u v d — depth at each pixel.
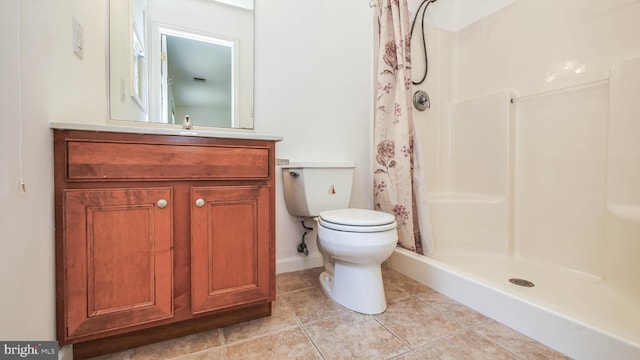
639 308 1.07
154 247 0.90
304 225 1.69
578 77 1.43
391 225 1.15
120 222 0.86
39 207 0.72
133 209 0.87
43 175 0.74
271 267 1.09
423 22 2.03
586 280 1.33
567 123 1.47
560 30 1.51
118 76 1.27
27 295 0.67
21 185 0.65
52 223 0.78
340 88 1.81
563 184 1.48
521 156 1.68
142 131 0.87
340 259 1.21
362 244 1.09
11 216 0.61
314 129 1.73
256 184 1.07
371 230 1.10
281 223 1.65
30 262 0.68
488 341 0.97
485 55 1.94
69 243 0.80
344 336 1.00
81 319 0.82
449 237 1.80
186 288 0.96
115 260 0.85
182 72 1.42
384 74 1.72
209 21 1.48
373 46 1.87
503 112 1.75
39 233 0.72
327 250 1.22
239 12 1.53
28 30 0.68
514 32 1.75
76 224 0.81
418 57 2.03
